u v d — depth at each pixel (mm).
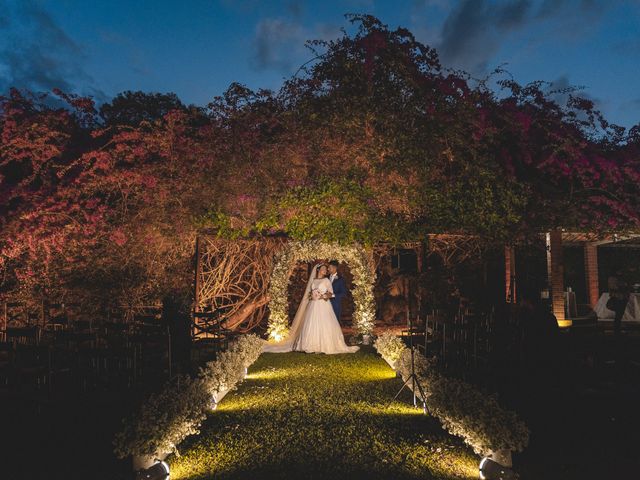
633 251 18984
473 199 12734
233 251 16000
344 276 19531
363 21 12312
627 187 13195
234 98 12672
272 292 14219
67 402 6734
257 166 12711
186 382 6125
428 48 12516
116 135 12406
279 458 4938
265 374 9383
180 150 12789
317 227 13250
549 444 5277
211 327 11328
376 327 17094
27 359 7008
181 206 12836
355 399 7258
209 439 5574
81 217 12180
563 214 13234
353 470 4641
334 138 12383
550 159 12828
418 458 4945
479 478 4543
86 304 12047
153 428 4637
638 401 6516
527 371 7555
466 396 5242
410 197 12742
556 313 13875
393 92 12383
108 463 4930
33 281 11656
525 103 13320
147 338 7645
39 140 11898
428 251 15328
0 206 11891
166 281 13391
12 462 4980
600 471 4609
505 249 15086
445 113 12547
